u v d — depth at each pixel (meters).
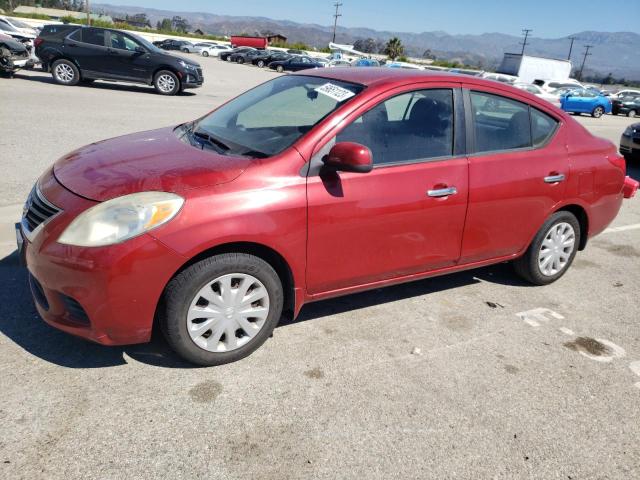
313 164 3.00
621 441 2.72
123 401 2.66
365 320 3.70
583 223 4.53
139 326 2.70
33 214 2.83
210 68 34.78
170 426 2.53
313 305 3.86
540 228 4.20
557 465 2.52
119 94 14.20
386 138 3.29
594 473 2.49
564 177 4.11
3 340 3.06
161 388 2.79
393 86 3.34
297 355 3.20
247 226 2.77
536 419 2.82
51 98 11.90
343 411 2.74
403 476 2.36
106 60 14.71
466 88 3.65
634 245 5.91
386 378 3.05
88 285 2.56
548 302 4.25
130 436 2.44
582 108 26.16
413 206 3.34
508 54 37.94
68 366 2.89
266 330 3.09
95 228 2.56
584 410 2.93
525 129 3.97
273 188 2.87
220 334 2.93
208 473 2.28
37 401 2.60
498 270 4.83
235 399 2.76
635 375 3.32
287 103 3.50
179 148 3.22
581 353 3.52
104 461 2.29
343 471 2.36
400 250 3.42
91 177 2.84
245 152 3.09
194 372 2.94
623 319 4.06
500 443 2.62
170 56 15.23
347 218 3.10
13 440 2.35
